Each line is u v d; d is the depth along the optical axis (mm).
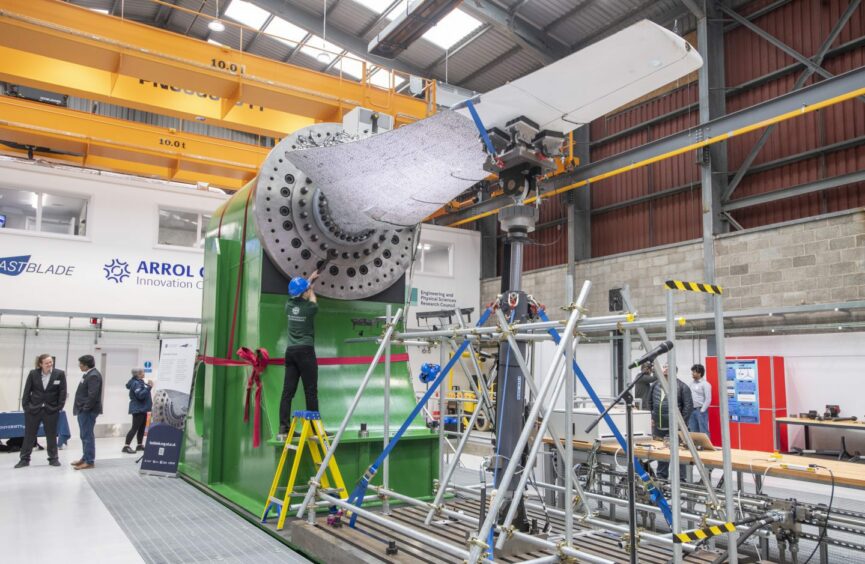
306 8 14820
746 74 12398
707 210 12273
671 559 3566
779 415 10984
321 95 10953
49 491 6863
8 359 13102
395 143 4316
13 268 13203
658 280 13273
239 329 6484
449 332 4312
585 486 5363
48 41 8984
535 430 5195
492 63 15867
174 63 9742
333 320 6121
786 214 11711
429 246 18953
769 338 11383
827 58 11234
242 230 6609
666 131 13992
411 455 5793
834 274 10336
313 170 4984
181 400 8141
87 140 12266
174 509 5816
